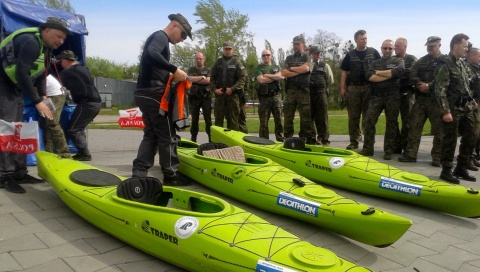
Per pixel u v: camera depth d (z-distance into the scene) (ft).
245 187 16.15
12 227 13.07
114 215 12.21
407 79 26.40
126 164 23.07
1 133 15.64
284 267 9.28
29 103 20.81
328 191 14.64
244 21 112.57
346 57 27.96
